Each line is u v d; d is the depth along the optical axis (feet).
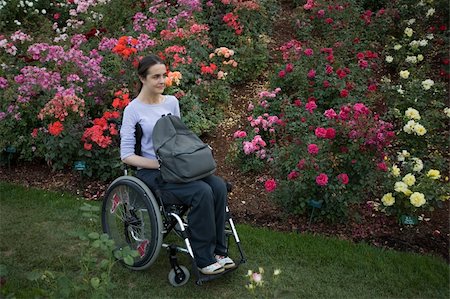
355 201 14.01
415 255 13.01
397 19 24.66
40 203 15.39
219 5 24.00
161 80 11.96
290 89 20.10
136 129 12.01
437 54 23.09
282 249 13.17
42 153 16.96
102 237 9.85
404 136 17.15
